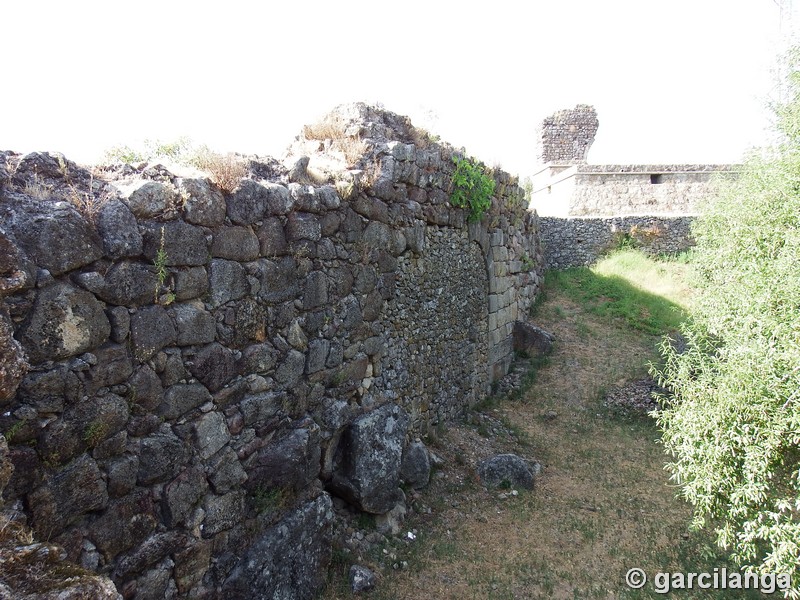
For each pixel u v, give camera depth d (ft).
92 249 9.54
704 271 30.22
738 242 24.12
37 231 8.81
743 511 13.65
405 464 19.25
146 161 12.82
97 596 6.64
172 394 11.21
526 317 38.47
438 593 14.97
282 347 14.46
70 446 9.20
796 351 12.90
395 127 22.56
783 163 21.30
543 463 23.54
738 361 14.64
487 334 29.91
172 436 11.21
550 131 66.18
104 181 11.19
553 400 29.94
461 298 26.50
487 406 28.76
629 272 45.80
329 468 16.37
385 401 19.58
